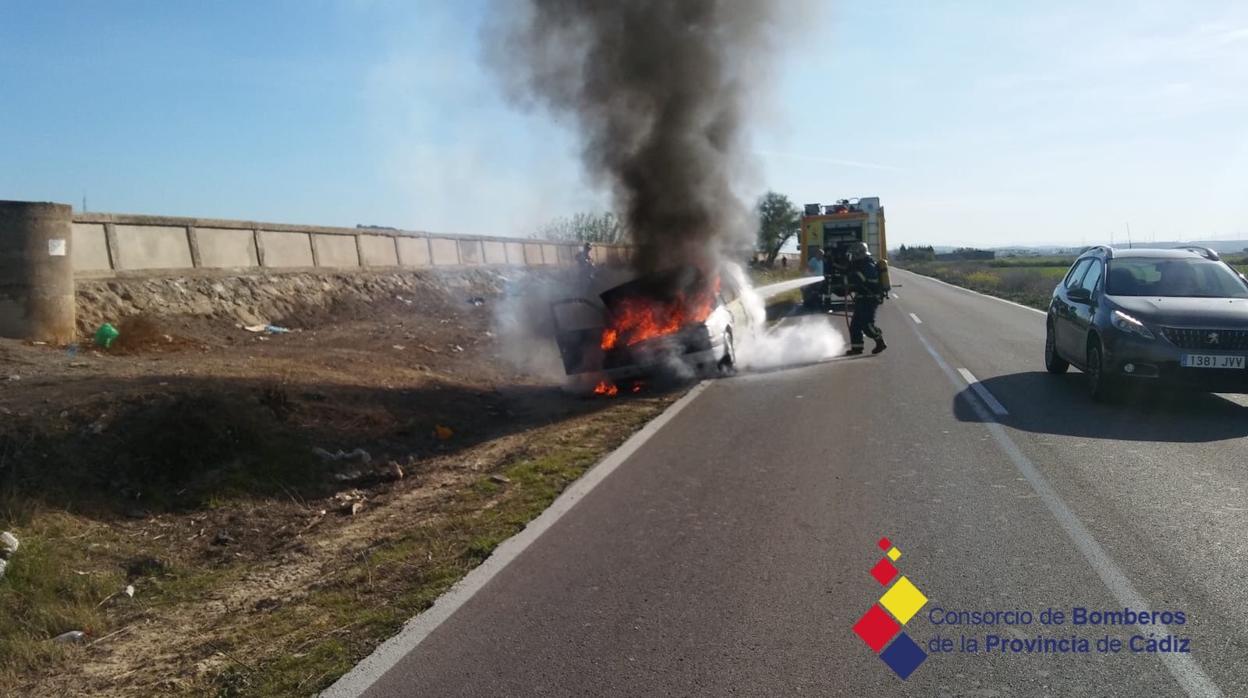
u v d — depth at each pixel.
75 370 9.24
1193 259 11.15
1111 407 10.25
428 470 8.27
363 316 20.25
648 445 8.88
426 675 4.14
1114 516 6.15
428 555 5.90
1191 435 8.69
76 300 13.34
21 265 11.08
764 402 11.19
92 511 6.42
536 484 7.52
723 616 4.66
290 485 7.52
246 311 16.91
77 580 5.45
